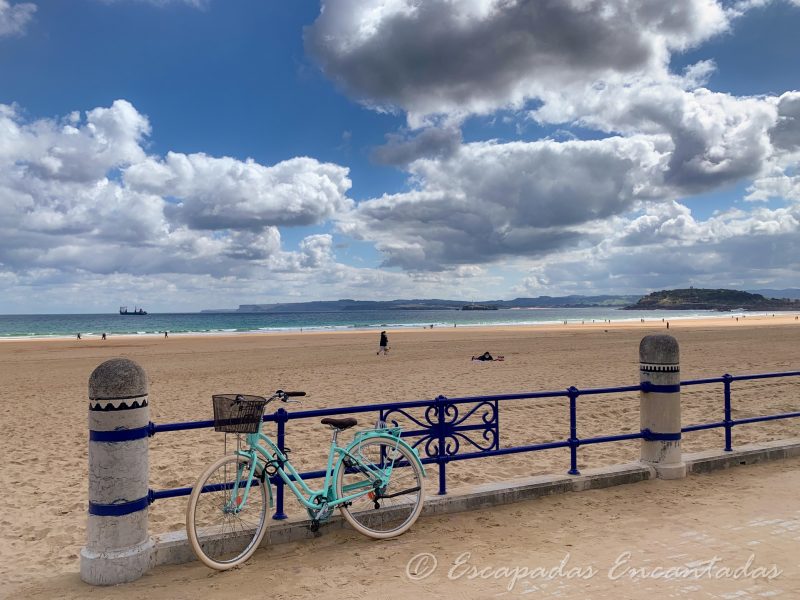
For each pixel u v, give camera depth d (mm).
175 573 4078
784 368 18031
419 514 4969
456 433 5453
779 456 7051
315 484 6863
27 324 125250
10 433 10477
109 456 3984
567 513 5188
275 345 38281
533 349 29781
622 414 11320
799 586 3670
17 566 4594
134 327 104562
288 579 3926
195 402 13602
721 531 4633
